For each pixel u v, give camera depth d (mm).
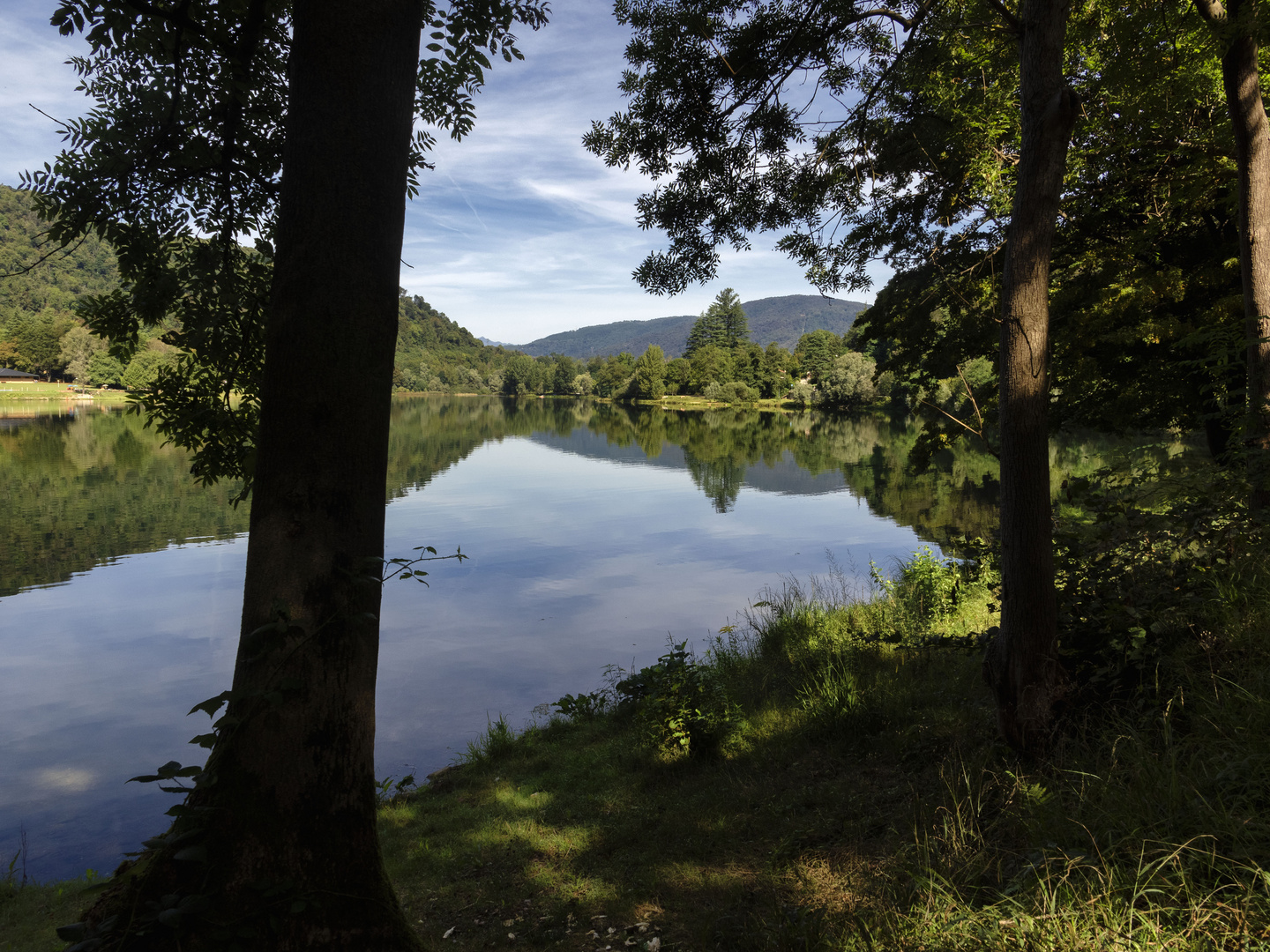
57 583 15445
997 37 6891
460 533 20844
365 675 2809
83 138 4191
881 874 3451
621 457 44594
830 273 6621
